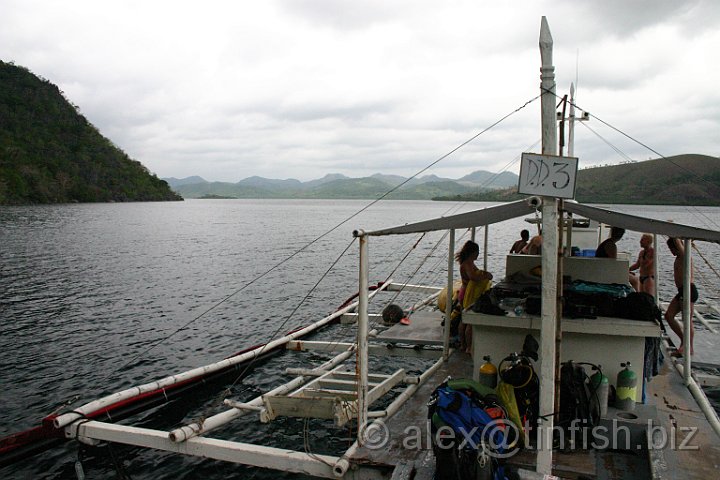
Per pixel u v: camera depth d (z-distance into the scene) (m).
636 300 6.73
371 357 14.13
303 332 15.45
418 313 12.74
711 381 9.12
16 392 11.76
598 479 5.46
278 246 47.94
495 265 32.75
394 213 141.88
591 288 7.22
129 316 19.28
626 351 6.63
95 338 16.23
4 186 126.06
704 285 26.22
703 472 5.37
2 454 8.31
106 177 174.88
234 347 15.39
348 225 82.31
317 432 9.72
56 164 152.25
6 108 154.25
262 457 6.70
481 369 6.97
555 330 5.38
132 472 8.35
